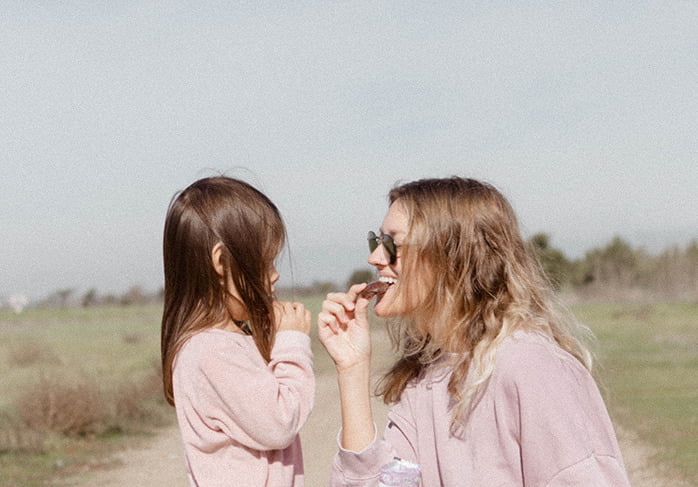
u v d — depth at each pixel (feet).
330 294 7.84
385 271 7.79
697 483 23.08
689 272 172.55
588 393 6.63
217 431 7.53
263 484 7.49
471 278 7.23
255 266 8.02
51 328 113.19
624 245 184.24
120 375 52.75
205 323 7.94
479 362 6.78
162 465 29.86
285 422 7.41
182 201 8.13
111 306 178.09
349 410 7.47
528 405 6.32
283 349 8.01
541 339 6.79
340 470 7.41
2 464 28.78
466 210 7.32
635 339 74.18
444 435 7.22
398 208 7.59
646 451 27.66
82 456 30.89
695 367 52.13
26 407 33.94
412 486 6.96
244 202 8.11
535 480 6.27
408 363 8.08
